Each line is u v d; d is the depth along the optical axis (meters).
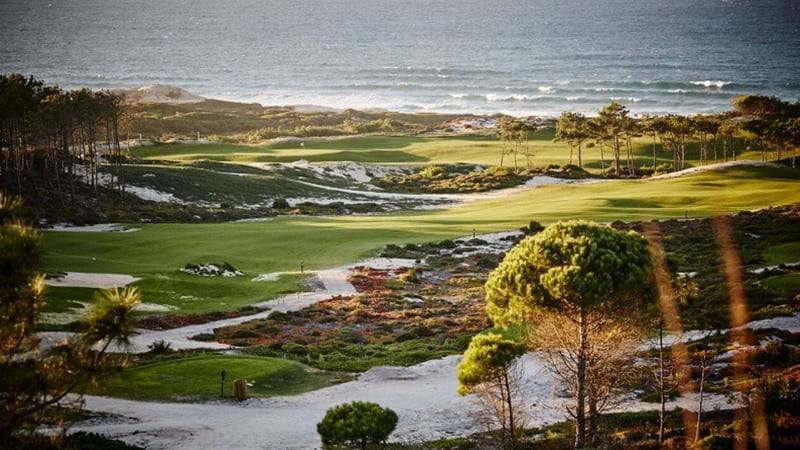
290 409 45.06
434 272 93.25
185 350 58.34
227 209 132.75
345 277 87.69
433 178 176.25
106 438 35.97
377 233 109.81
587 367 38.50
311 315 72.19
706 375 47.09
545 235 38.41
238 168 165.00
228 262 89.75
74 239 94.56
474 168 188.00
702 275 81.75
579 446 37.31
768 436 35.09
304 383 51.12
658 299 38.16
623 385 45.47
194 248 94.44
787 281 72.06
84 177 134.38
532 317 39.03
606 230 38.28
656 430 39.09
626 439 38.25
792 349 49.22
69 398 44.09
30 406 19.94
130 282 74.88
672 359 45.72
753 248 94.69
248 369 51.62
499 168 182.62
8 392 19.47
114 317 20.44
